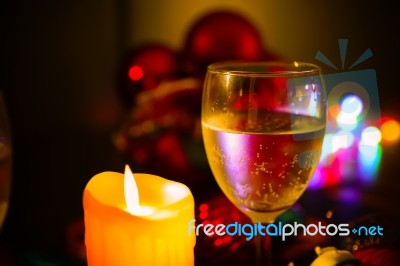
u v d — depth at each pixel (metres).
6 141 0.38
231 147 0.35
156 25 0.85
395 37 0.81
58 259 0.49
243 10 0.83
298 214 0.49
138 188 0.38
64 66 0.85
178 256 0.35
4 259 0.51
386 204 0.53
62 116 0.86
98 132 0.88
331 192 0.56
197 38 0.61
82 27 0.84
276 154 0.34
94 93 0.87
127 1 0.84
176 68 0.64
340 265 0.35
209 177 0.56
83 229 0.58
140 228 0.33
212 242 0.45
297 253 0.45
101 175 0.37
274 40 0.85
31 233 0.58
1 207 0.38
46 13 0.82
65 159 0.75
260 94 0.36
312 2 0.83
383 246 0.43
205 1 0.84
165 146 0.59
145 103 0.62
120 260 0.34
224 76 0.37
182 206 0.34
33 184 0.68
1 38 0.81
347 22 0.83
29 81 0.83
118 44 0.86
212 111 0.37
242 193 0.36
